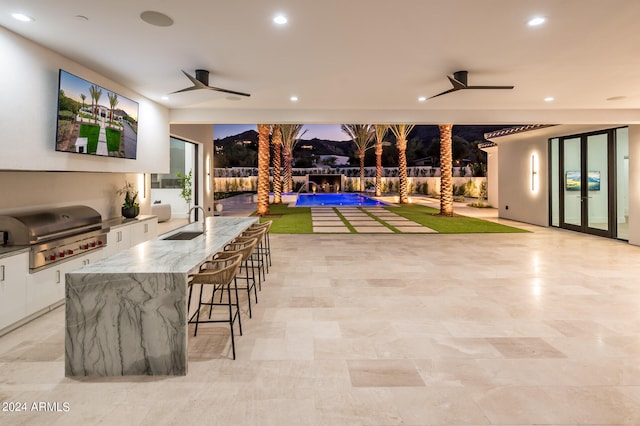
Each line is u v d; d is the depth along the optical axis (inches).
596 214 343.6
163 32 140.6
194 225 195.9
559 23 134.0
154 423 81.2
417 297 168.1
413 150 1459.2
